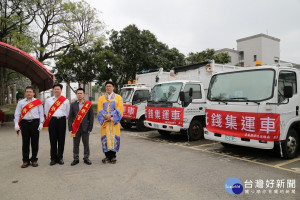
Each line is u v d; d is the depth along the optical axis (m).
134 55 19.00
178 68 9.59
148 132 10.55
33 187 4.07
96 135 9.85
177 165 5.30
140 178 4.46
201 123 8.43
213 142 8.04
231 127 5.89
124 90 11.14
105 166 5.26
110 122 5.36
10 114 15.95
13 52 11.10
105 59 17.39
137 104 10.55
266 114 5.22
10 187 4.07
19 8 15.09
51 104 5.45
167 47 21.98
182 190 3.89
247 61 32.19
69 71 17.39
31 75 14.66
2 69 16.50
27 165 5.27
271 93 5.27
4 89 16.64
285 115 5.42
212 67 8.30
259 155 6.22
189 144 7.71
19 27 15.63
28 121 5.22
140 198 3.59
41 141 8.42
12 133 10.41
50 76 11.23
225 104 6.07
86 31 17.11
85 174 4.72
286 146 5.52
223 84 6.34
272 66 5.51
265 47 31.03
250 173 4.74
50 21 16.33
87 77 17.98
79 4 16.27
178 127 7.58
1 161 5.75
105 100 5.43
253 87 5.66
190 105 7.84
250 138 5.48
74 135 5.31
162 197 3.62
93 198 3.60
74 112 5.43
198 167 5.15
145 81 12.11
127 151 6.72
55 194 3.77
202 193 3.77
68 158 6.00
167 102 7.91
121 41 18.81
